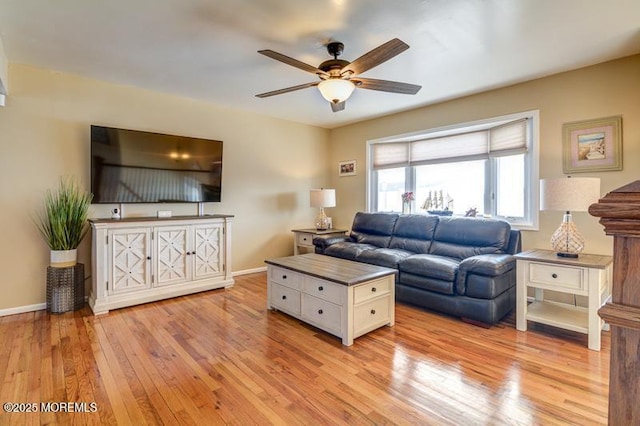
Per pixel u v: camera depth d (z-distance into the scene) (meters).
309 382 2.03
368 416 1.72
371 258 3.73
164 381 2.03
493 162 3.98
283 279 3.15
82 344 2.52
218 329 2.83
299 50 2.78
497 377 2.09
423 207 4.57
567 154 3.25
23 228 3.21
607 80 3.02
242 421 1.68
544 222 3.42
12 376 2.07
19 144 3.17
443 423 1.67
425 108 4.43
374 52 2.12
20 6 2.16
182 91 3.91
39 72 3.24
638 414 0.59
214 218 4.01
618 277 0.61
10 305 3.17
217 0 2.09
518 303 2.82
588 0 2.07
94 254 3.20
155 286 3.57
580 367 2.21
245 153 4.79
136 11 2.22
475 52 2.82
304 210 5.55
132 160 3.66
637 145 2.88
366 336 2.70
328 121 5.35
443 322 3.01
